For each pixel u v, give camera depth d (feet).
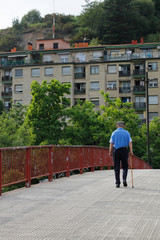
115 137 33.24
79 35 359.25
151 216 19.76
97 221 19.02
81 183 38.22
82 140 134.82
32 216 21.44
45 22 476.95
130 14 318.65
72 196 28.78
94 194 29.14
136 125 145.79
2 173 30.86
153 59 212.23
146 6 364.99
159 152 166.81
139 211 21.24
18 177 33.81
